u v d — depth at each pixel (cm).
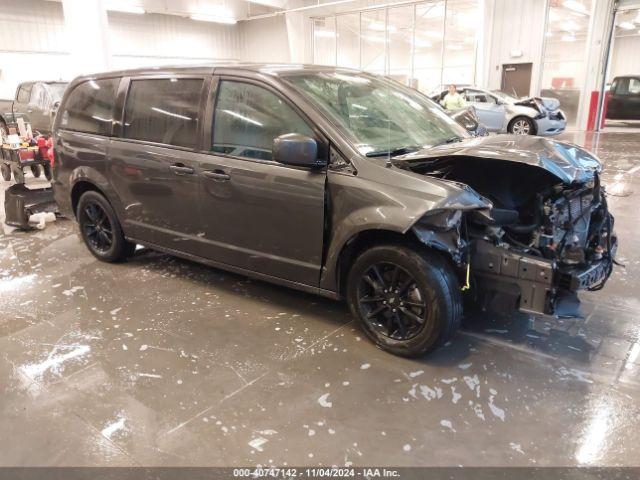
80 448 204
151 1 1694
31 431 215
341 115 289
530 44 1611
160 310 332
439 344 256
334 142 271
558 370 255
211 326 308
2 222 567
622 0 1428
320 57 2136
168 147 342
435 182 245
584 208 295
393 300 266
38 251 460
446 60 1822
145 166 355
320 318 317
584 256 276
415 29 1834
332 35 2062
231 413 225
